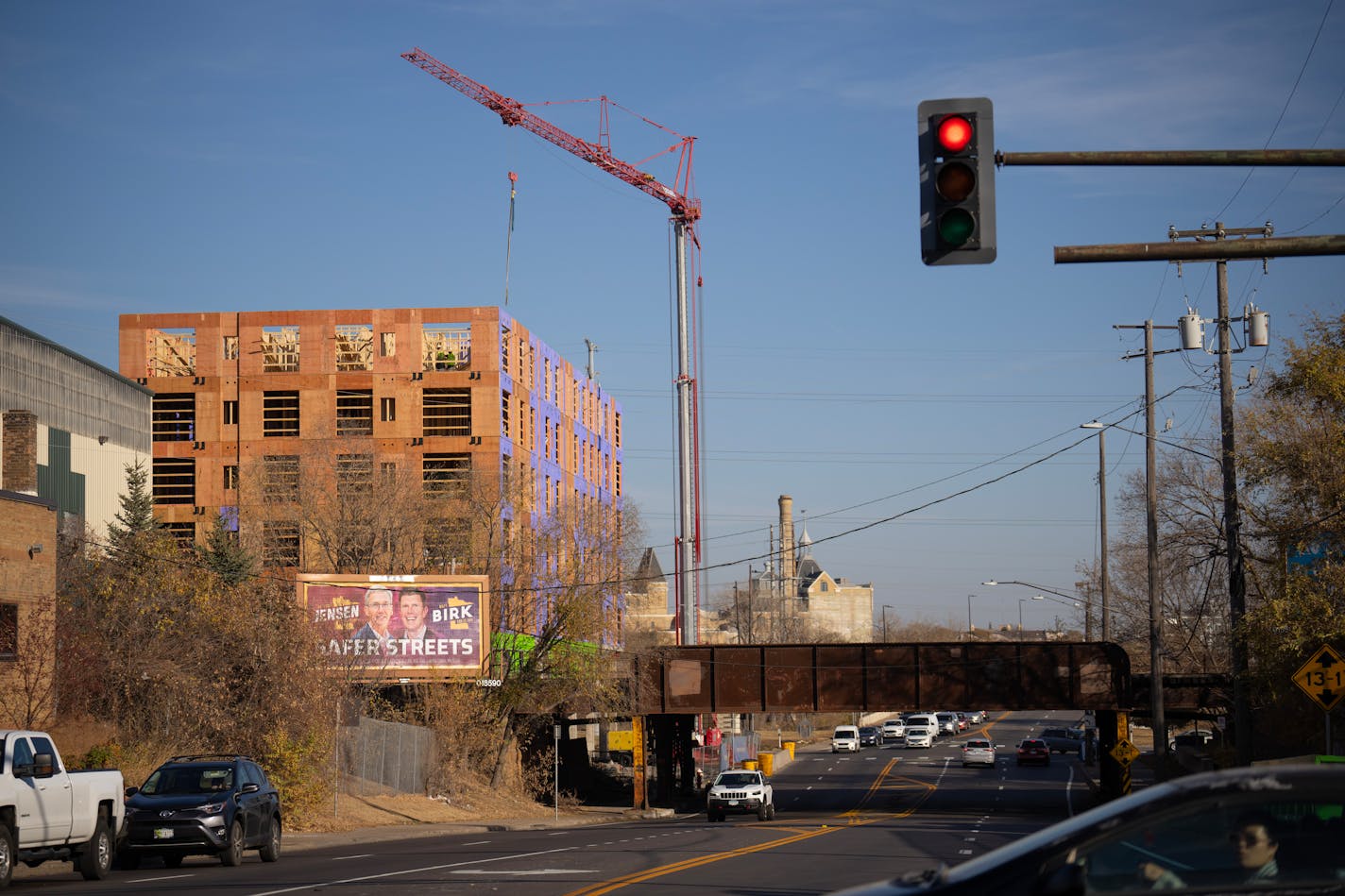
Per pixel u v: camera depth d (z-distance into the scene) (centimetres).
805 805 5825
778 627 14688
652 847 3039
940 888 693
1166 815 697
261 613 4322
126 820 2455
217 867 2548
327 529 7000
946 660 5919
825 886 2052
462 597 5547
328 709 4331
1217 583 5947
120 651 4150
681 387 8412
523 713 6022
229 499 8369
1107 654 5781
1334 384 3659
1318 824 694
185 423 8525
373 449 7412
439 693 5650
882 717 16688
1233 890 680
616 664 6222
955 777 7788
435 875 2214
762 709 6031
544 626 6072
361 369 8544
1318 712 3819
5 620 3612
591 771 7675
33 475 4697
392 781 5062
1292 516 3766
